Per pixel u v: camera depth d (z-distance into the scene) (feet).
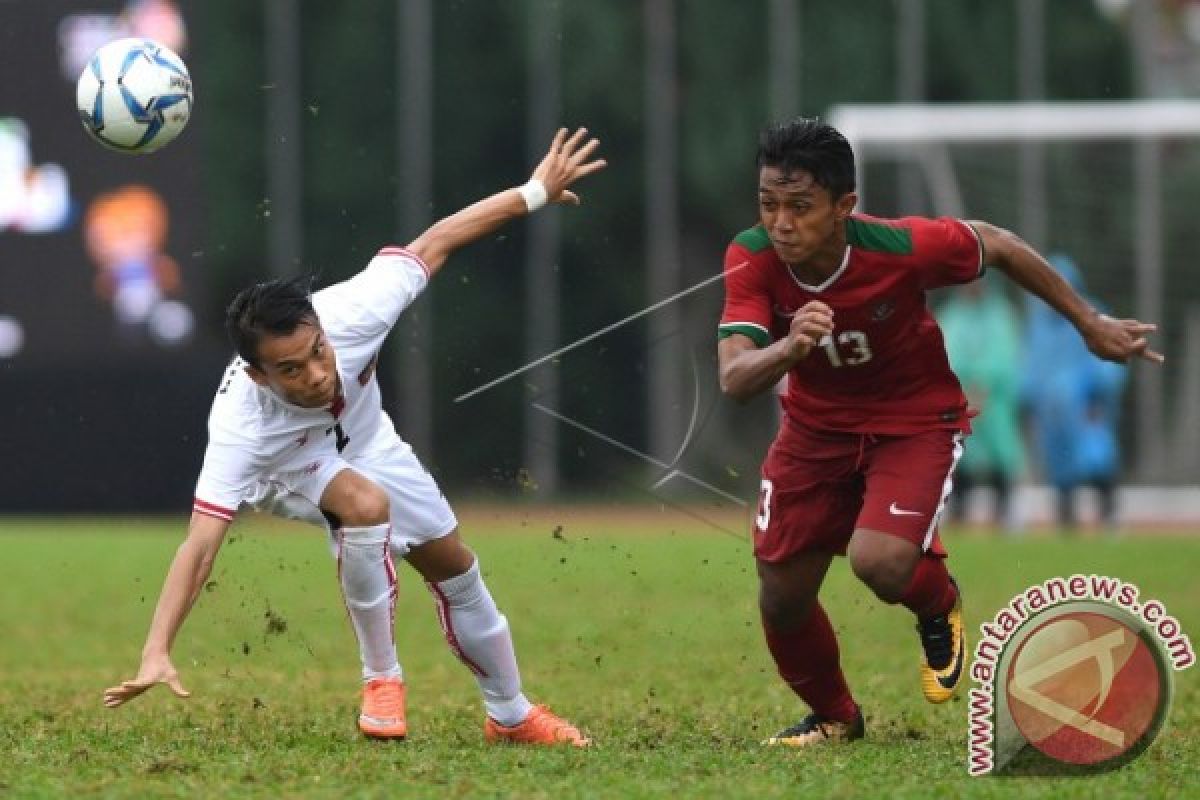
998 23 304.09
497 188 298.97
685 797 63.21
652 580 167.94
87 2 232.94
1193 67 341.21
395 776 67.92
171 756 73.41
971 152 263.49
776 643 80.79
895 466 77.10
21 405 243.40
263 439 74.13
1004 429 237.25
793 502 79.25
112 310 239.91
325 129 297.12
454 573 79.00
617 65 299.58
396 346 288.51
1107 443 234.38
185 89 86.12
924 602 79.61
